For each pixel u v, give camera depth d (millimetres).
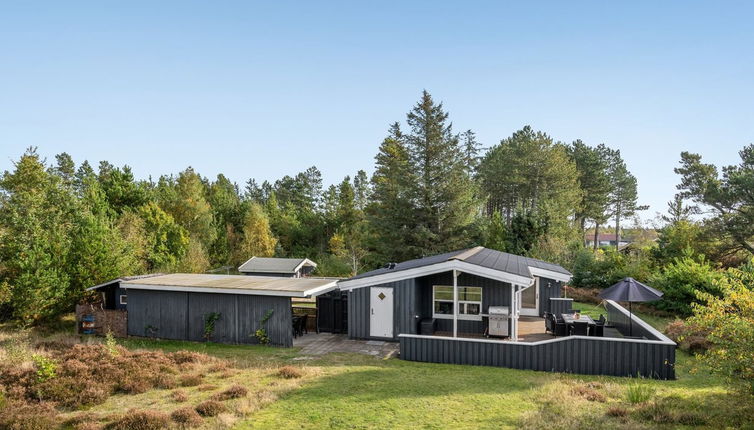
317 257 46594
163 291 16547
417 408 8367
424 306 15922
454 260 13766
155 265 29250
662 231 30641
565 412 8086
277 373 10938
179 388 9992
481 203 36875
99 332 17312
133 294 17000
